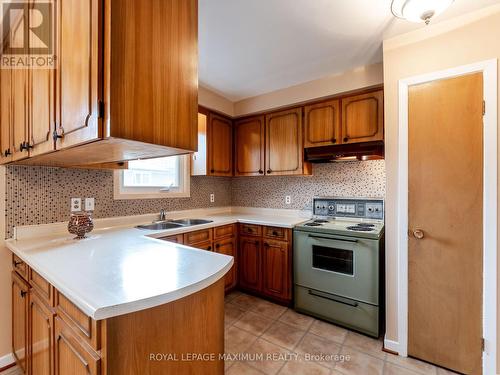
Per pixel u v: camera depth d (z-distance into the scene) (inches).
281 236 99.5
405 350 69.4
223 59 85.2
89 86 34.0
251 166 122.3
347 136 95.5
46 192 71.7
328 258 87.7
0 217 64.1
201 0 56.9
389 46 71.5
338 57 84.0
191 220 109.1
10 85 58.2
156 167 105.6
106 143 37.3
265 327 83.9
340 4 58.7
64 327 38.1
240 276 112.4
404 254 69.6
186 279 36.4
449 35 63.2
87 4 34.2
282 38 72.9
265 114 117.9
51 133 43.3
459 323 62.9
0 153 63.6
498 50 57.9
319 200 110.9
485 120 59.2
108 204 86.7
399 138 69.9
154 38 38.7
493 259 58.6
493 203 58.5
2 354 65.2
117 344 30.2
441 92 64.4
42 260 46.2
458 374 62.8
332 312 85.4
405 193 69.3
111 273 38.8
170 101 41.3
